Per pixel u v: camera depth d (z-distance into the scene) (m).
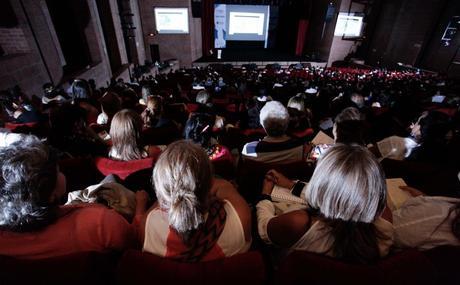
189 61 16.23
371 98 6.80
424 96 6.96
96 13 9.15
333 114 3.79
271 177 1.31
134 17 13.34
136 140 1.52
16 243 0.78
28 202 0.74
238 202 0.98
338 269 0.74
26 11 5.82
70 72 7.91
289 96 7.27
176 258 0.85
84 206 0.90
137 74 11.45
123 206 1.14
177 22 14.93
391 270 0.73
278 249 1.16
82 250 0.83
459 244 0.87
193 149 0.84
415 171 1.54
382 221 0.88
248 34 19.89
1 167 0.72
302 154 1.75
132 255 0.78
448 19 13.12
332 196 0.79
